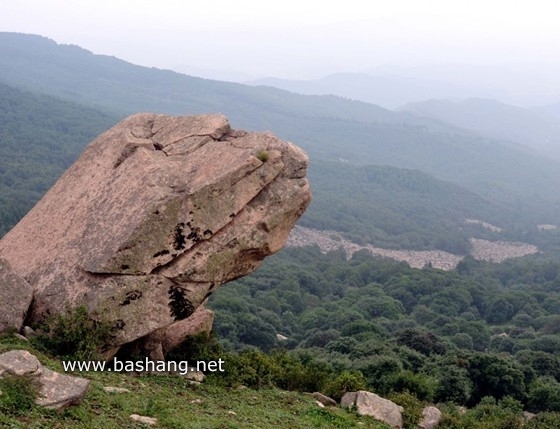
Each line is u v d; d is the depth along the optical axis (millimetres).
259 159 17703
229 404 16391
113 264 16703
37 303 17250
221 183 17281
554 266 132125
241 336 72438
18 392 11711
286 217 18062
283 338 78000
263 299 89875
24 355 12352
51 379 12328
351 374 22188
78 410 12195
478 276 130750
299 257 130250
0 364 11984
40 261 18312
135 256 16766
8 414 11164
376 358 38688
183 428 13055
